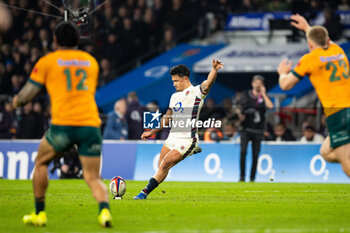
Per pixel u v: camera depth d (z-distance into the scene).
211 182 50.38
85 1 42.94
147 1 82.44
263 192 39.78
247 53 74.56
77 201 32.12
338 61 24.44
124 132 55.59
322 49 24.59
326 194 38.12
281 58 71.12
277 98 64.31
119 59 79.00
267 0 80.06
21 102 21.22
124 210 27.09
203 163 52.91
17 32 81.12
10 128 60.81
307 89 65.75
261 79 51.41
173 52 78.75
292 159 51.91
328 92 24.27
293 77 24.61
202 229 20.88
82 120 20.64
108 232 20.23
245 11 79.50
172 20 80.44
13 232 20.36
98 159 20.95
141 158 54.19
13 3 80.88
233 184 47.72
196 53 77.00
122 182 33.00
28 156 55.25
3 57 79.06
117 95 73.44
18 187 44.06
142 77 75.12
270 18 77.06
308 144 51.91
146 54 79.75
